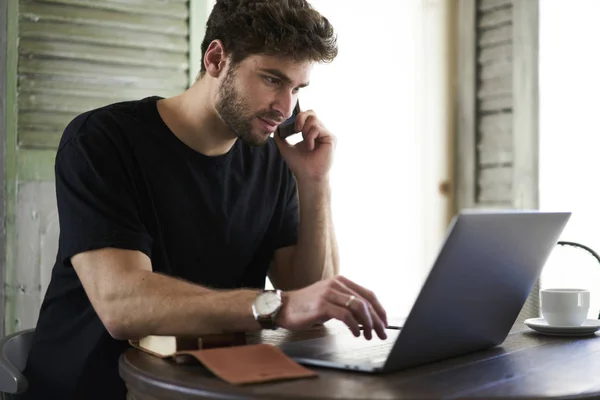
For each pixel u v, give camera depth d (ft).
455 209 10.22
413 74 10.27
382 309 4.08
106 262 4.65
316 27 5.09
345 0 9.87
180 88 8.16
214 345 4.10
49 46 7.54
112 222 4.83
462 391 3.37
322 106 9.75
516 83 9.41
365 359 3.93
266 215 6.02
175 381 3.53
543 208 9.21
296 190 6.31
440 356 4.06
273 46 4.96
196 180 5.60
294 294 4.17
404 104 10.25
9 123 7.41
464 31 10.05
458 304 3.87
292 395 3.27
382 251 10.12
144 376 3.69
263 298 4.16
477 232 3.63
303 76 5.17
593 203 9.45
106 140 5.24
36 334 5.35
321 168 5.97
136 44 7.89
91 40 7.69
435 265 3.47
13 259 7.44
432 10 10.27
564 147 9.36
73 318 5.24
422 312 3.61
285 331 5.02
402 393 3.32
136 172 5.36
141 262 4.76
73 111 7.68
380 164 10.10
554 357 4.22
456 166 10.21
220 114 5.31
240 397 3.31
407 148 10.26
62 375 5.09
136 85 7.95
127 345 5.08
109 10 7.77
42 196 7.59
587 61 9.50
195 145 5.63
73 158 5.09
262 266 6.19
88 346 5.05
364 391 3.35
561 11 9.34
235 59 5.15
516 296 4.43
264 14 5.01
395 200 10.19
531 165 9.23
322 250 6.01
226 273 5.82
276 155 6.16
